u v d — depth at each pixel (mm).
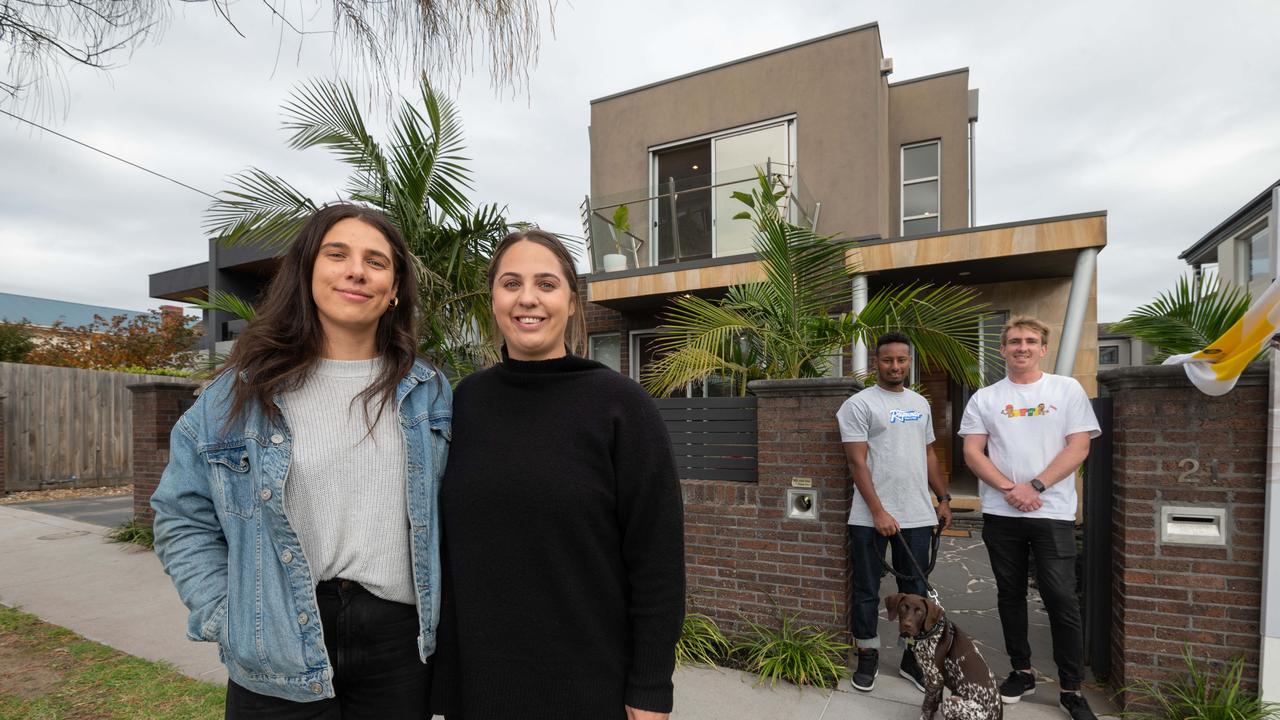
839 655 3318
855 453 3199
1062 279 7254
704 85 9727
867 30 8539
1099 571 3238
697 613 3781
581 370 1497
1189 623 2768
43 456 9820
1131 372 2869
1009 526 2965
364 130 4414
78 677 3150
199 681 3125
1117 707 2918
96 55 2365
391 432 1448
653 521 1370
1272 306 2453
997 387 3129
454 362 4711
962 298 4434
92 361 13617
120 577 5066
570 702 1312
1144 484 2855
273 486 1304
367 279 1437
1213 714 2604
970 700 2486
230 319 16750
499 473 1367
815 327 4441
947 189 9477
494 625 1339
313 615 1297
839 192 8641
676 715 2855
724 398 3922
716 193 8062
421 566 1407
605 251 8828
